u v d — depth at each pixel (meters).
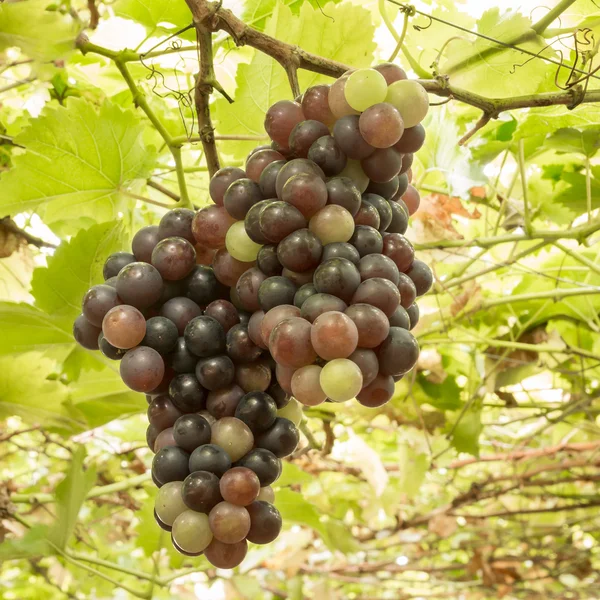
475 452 0.98
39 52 0.51
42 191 0.64
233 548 0.45
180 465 0.45
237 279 0.48
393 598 1.66
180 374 0.47
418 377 0.98
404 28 0.58
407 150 0.47
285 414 0.51
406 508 1.39
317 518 0.86
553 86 0.66
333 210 0.44
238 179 0.48
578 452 1.17
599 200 0.80
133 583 1.21
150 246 0.50
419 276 0.49
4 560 0.73
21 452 1.24
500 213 0.85
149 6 0.66
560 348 0.93
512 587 1.43
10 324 0.67
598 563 1.66
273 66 0.64
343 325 0.41
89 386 0.75
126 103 0.78
